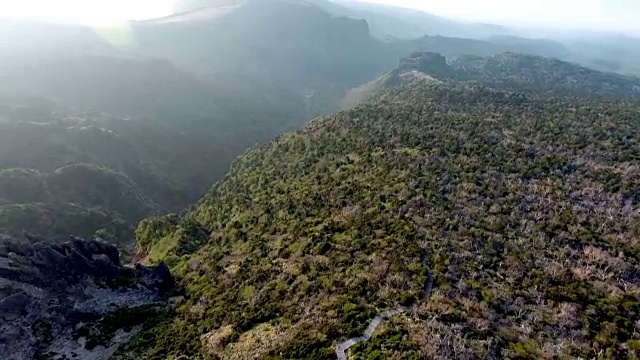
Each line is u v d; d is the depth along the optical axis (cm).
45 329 6022
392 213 7075
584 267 5688
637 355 4181
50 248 7094
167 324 6159
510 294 4941
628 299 5050
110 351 5881
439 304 4578
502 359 3872
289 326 4853
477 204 7444
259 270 6600
